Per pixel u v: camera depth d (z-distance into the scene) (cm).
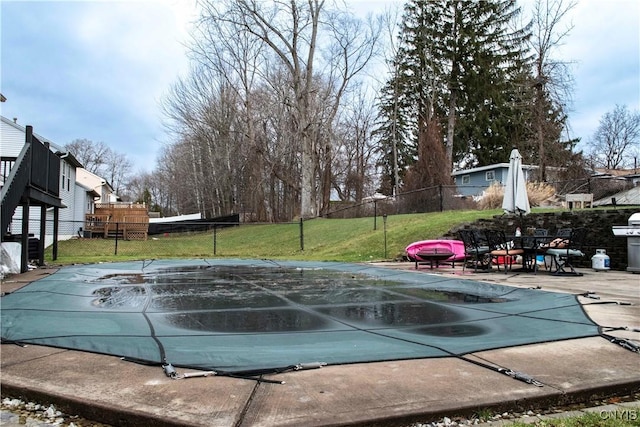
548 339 338
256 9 2312
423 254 1050
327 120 2620
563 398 230
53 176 1109
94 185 3734
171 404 211
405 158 3700
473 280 752
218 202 4038
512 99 3022
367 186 4016
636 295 567
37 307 476
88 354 293
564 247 895
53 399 222
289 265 1084
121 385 236
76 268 957
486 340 337
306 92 2430
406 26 2997
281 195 3875
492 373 260
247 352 300
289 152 3130
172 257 1462
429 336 355
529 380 246
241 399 218
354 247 1448
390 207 2006
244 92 2861
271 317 436
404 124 3691
